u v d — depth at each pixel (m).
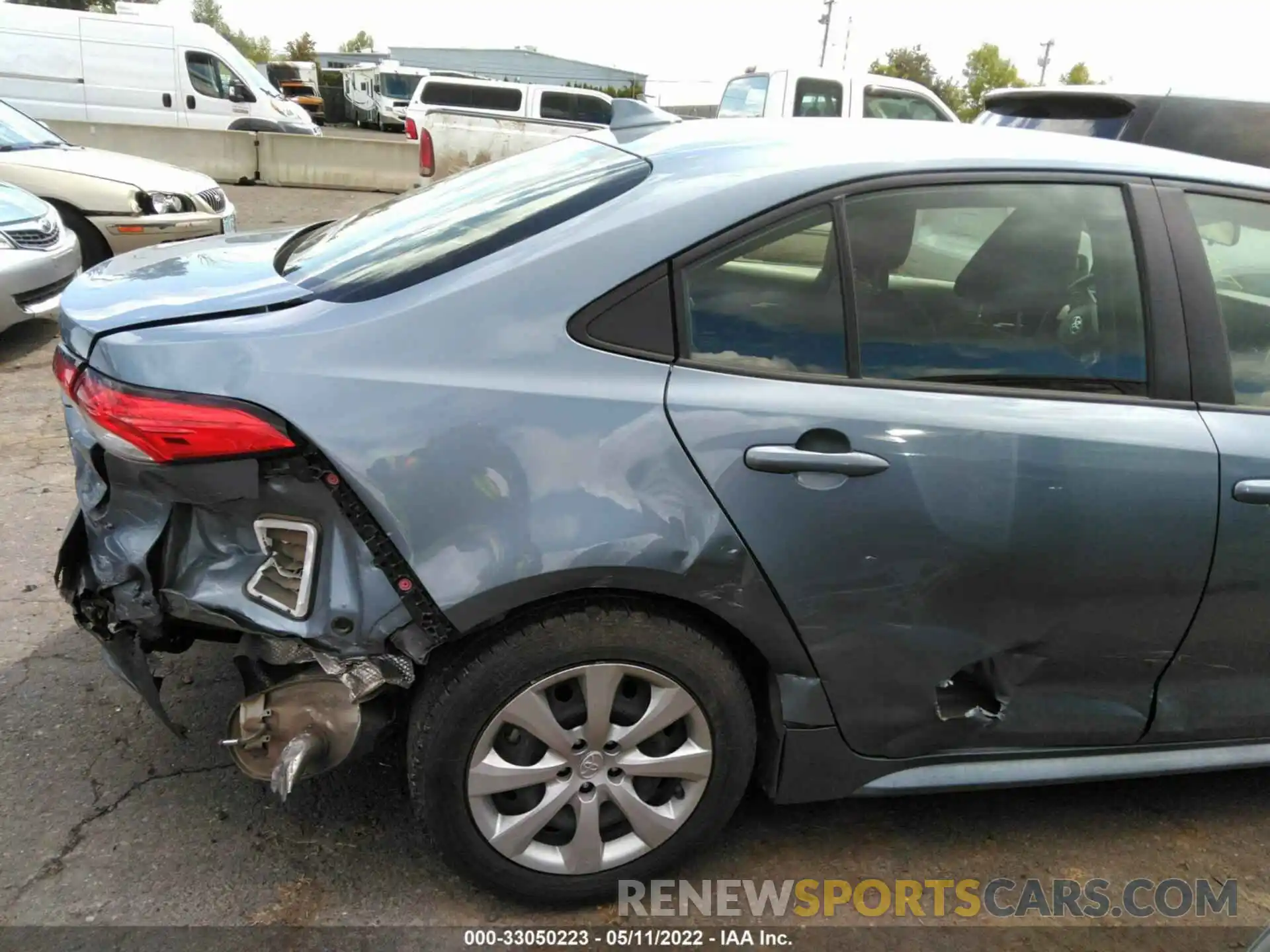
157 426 1.79
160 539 1.93
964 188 2.16
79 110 14.30
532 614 1.97
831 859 2.40
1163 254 2.26
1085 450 2.10
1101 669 2.27
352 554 1.88
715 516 1.94
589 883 2.15
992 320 2.16
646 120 2.69
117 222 7.11
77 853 2.23
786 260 2.05
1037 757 2.35
